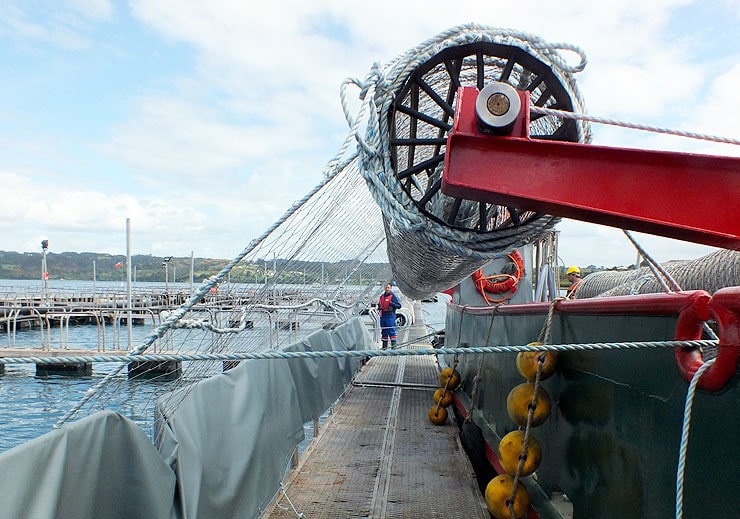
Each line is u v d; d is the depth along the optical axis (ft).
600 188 6.55
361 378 33.96
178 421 10.01
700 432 6.63
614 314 9.23
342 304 36.19
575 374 10.92
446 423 24.49
